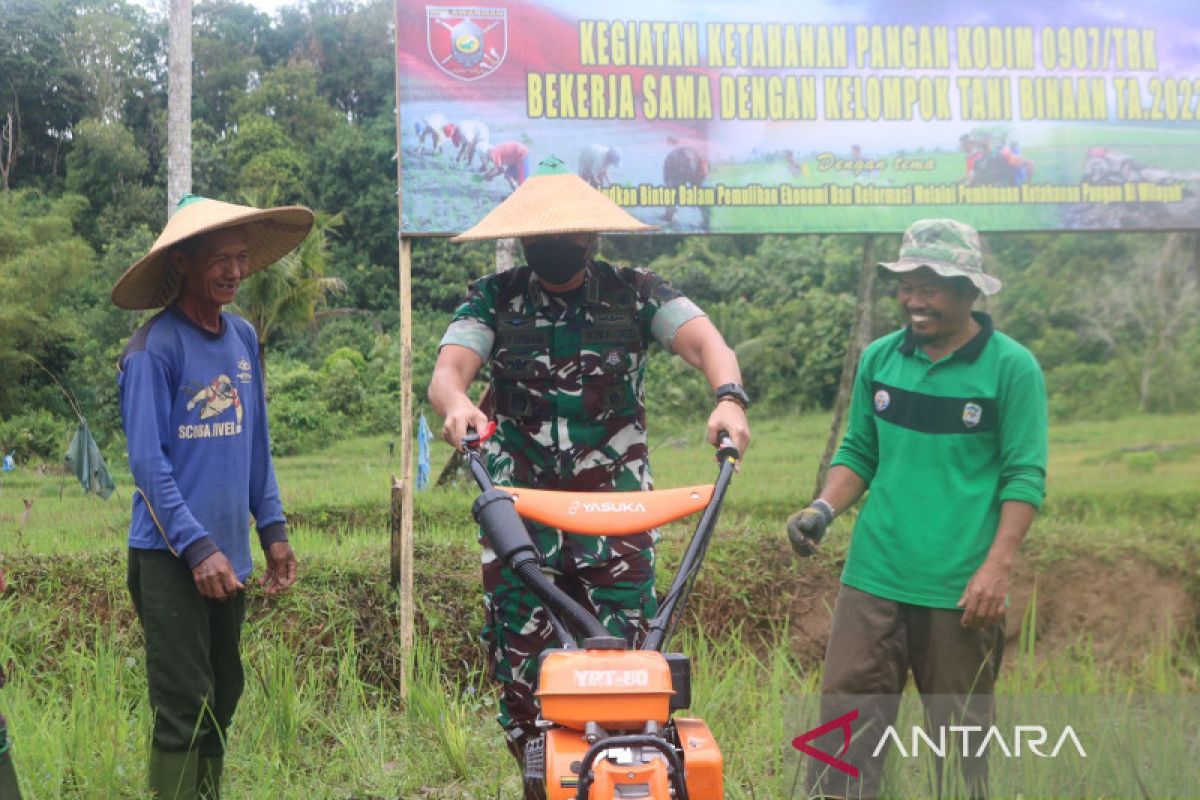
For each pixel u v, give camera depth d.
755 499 9.64
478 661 5.73
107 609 5.89
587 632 2.51
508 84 5.57
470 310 3.43
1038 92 5.85
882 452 3.80
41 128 38.09
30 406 27.06
